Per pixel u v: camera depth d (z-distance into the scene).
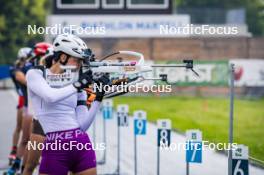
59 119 14.50
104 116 29.08
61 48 14.61
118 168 25.44
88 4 76.81
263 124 43.75
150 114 51.34
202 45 80.88
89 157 14.65
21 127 26.09
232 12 110.81
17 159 23.05
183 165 27.16
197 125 43.03
